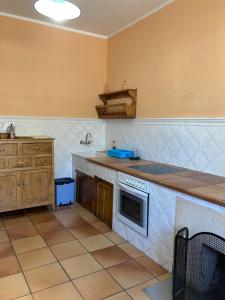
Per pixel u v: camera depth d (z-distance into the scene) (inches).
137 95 138.0
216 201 66.9
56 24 144.6
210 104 97.4
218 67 93.6
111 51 160.2
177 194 81.4
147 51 129.0
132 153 140.4
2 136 130.1
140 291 76.7
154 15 123.3
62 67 151.4
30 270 85.7
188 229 77.7
